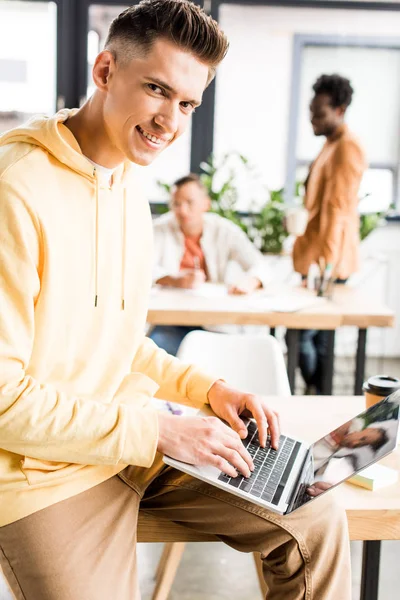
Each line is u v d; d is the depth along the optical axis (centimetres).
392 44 513
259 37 509
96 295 138
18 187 123
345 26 510
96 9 502
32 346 128
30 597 121
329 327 306
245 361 240
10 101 507
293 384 330
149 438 127
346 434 147
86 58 507
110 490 136
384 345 540
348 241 362
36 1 494
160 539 147
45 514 125
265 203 512
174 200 363
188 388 166
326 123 357
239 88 516
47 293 128
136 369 170
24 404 120
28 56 502
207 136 518
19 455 128
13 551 124
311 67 516
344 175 354
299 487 135
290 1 502
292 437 160
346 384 479
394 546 271
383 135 525
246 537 133
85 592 118
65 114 138
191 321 301
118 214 144
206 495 138
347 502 136
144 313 152
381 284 522
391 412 138
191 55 124
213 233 371
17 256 121
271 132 523
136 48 124
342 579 128
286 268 500
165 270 352
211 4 501
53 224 127
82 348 137
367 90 519
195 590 233
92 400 129
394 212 526
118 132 130
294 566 127
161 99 126
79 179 133
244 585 237
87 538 125
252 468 135
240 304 314
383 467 148
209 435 133
